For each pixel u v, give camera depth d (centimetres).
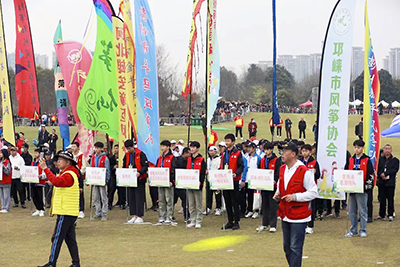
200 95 6931
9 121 1791
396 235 1255
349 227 1366
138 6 1639
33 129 5391
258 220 1513
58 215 948
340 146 1329
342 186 1224
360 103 7962
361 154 1252
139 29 1636
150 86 1655
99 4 1722
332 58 1341
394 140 4300
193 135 4575
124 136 1625
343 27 1329
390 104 9262
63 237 941
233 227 1366
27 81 1742
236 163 1369
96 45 1703
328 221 1466
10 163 1747
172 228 1406
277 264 989
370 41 1398
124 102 1630
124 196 1773
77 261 971
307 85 12781
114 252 1121
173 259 1047
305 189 830
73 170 960
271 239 1230
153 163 1652
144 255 1087
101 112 1698
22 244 1230
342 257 1043
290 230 841
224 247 1152
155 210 1727
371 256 1050
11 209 1794
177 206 1825
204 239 1247
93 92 1692
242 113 7038
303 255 1061
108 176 1583
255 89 11362
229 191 1357
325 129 1346
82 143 1808
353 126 5666
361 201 1238
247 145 1642
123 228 1414
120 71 1634
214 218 1570
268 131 5144
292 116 7319
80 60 1784
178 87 6850
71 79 1773
